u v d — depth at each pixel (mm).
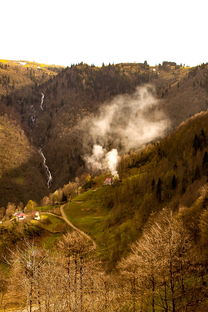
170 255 30141
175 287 36281
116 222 128000
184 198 105250
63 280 25250
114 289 39469
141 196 142500
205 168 134250
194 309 32000
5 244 103062
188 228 50219
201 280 35875
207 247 42406
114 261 85875
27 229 119062
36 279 22984
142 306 35969
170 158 173125
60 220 141250
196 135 166250
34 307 29969
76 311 23656
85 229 130500
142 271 31922
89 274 33031
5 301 37406
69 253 34094
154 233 35219
